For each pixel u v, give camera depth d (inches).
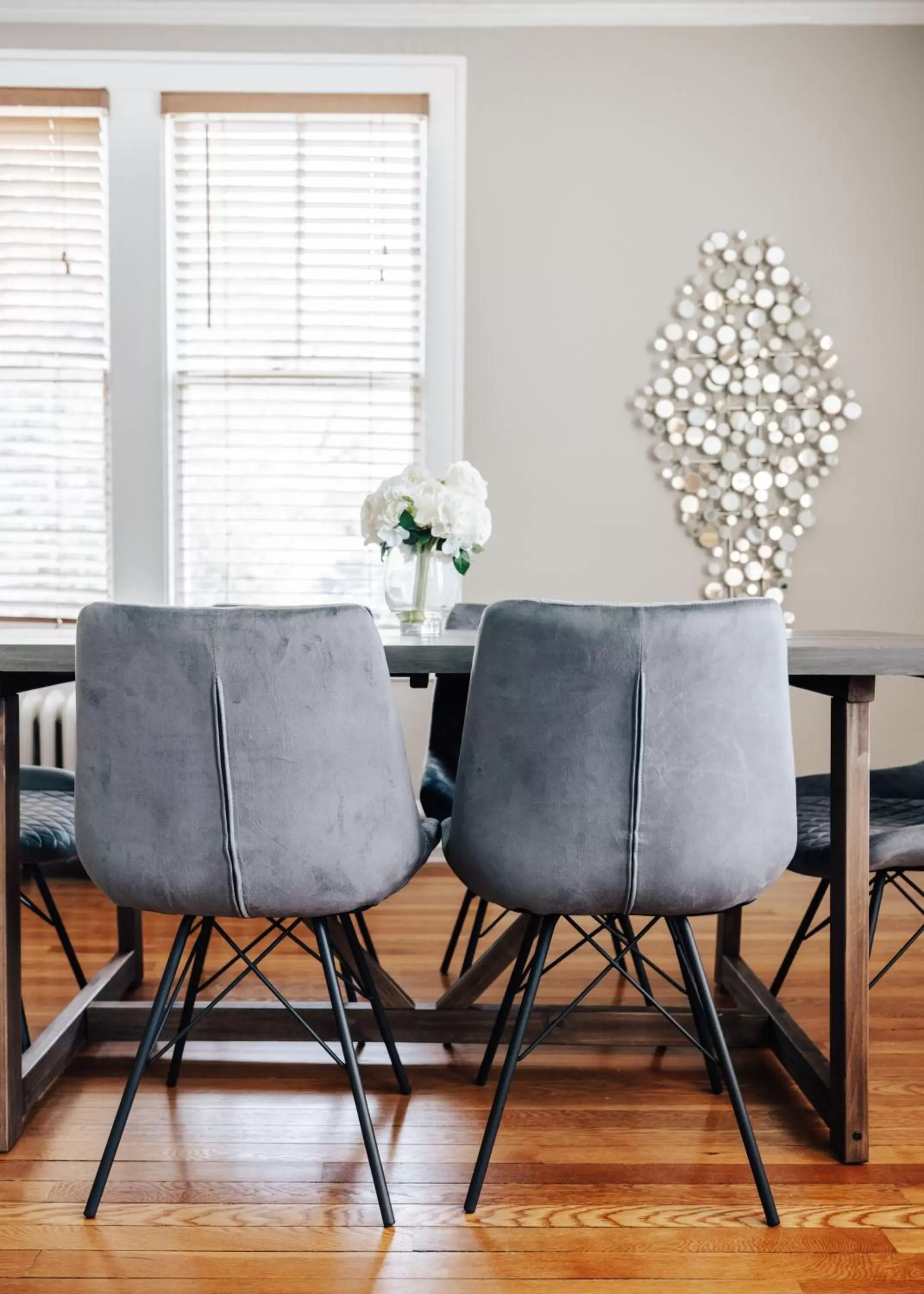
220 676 51.5
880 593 139.6
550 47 134.9
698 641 51.6
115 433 136.9
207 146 135.4
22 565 139.4
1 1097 61.8
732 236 136.9
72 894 123.0
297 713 52.1
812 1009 84.7
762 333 137.4
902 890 67.6
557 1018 59.0
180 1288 49.9
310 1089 71.2
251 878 53.5
